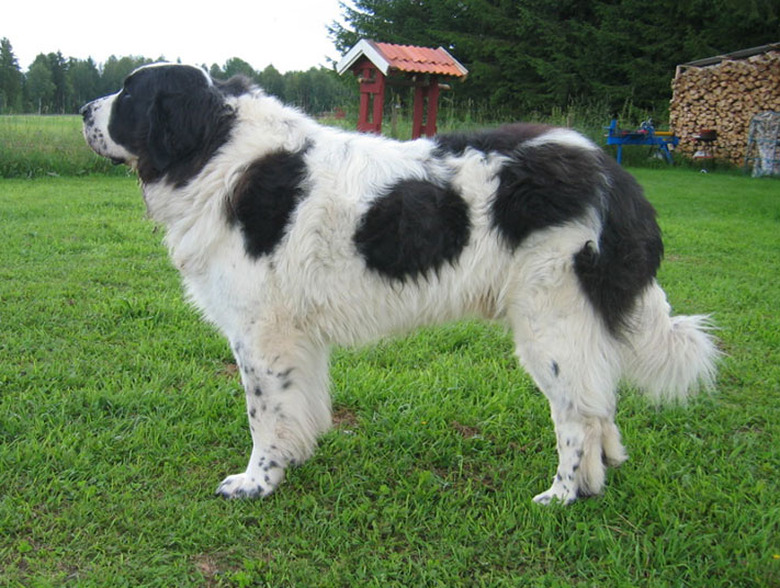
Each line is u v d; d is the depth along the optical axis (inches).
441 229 120.5
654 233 125.1
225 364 192.7
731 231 389.4
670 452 150.8
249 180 124.0
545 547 119.2
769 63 750.5
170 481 135.1
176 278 264.4
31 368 178.1
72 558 112.5
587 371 123.3
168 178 133.3
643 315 127.3
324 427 142.3
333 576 110.7
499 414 165.8
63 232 327.0
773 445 153.3
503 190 119.5
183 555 113.8
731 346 210.1
